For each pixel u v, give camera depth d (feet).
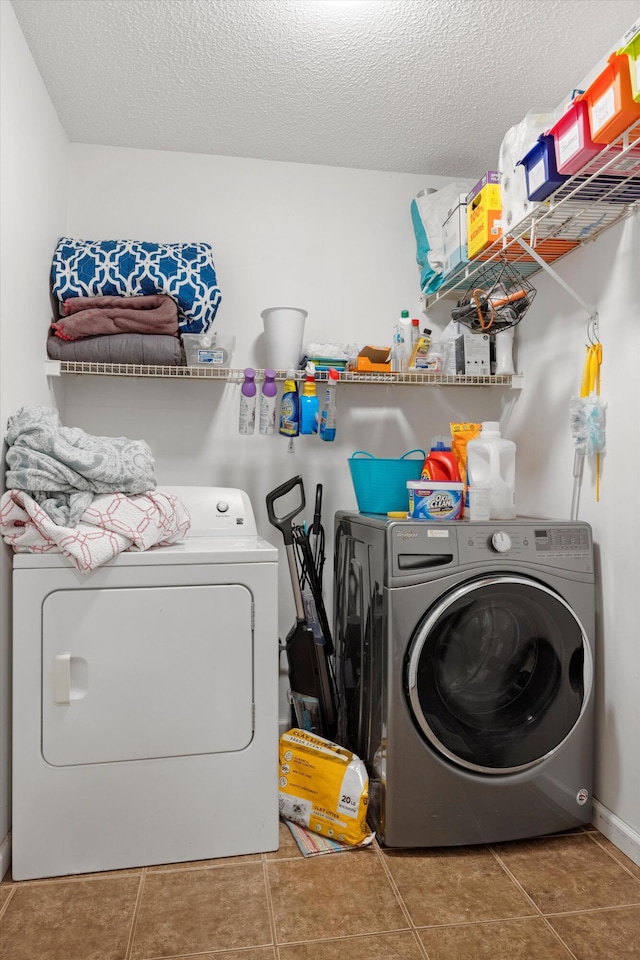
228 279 7.82
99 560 5.01
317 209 8.05
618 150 4.38
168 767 5.26
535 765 5.57
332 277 8.06
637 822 5.35
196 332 7.06
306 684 6.93
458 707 5.52
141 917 4.59
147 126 7.20
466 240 6.93
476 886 4.99
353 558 6.55
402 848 5.51
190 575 5.32
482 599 5.43
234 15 5.43
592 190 5.02
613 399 5.69
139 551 5.32
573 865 5.28
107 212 7.57
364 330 8.11
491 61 6.02
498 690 5.68
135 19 5.48
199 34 5.67
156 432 7.61
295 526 7.30
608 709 5.75
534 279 7.20
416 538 5.43
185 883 5.00
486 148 7.67
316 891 4.91
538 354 7.14
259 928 4.49
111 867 5.15
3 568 5.17
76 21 5.51
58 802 5.07
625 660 5.51
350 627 6.64
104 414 7.51
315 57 5.98
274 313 7.22
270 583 5.47
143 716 5.22
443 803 5.41
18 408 5.60
